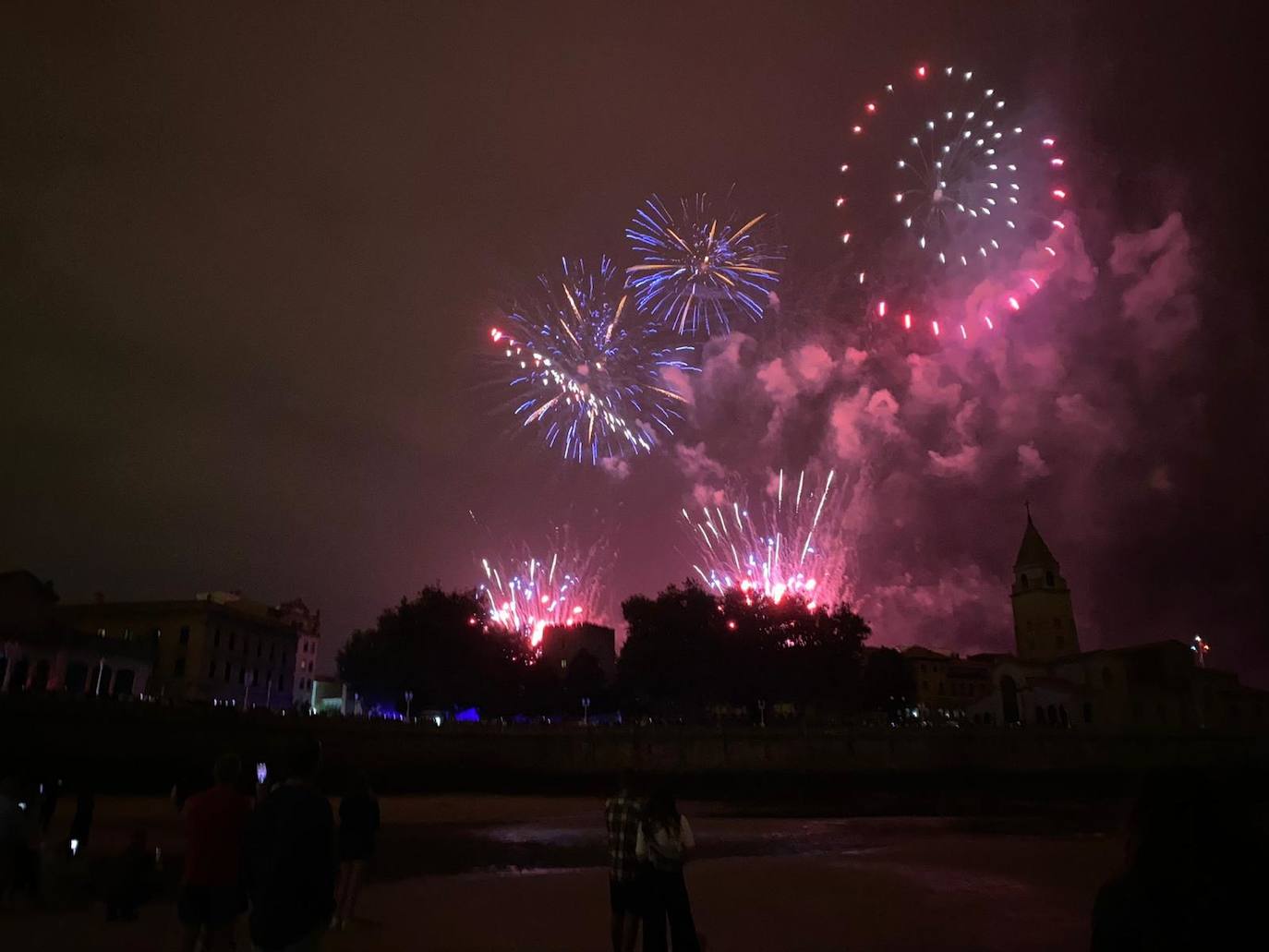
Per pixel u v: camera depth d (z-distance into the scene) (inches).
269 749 2317.9
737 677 3449.8
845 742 2738.7
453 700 3592.5
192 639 3440.0
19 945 520.4
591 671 4151.1
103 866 673.0
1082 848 1166.3
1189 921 155.9
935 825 1656.0
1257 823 172.9
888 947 564.7
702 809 2169.0
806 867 947.3
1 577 3117.6
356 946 544.4
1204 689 3801.7
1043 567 4660.4
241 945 526.6
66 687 2940.5
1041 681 3846.0
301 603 4751.5
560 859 1081.4
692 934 422.6
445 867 992.2
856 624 3627.0
